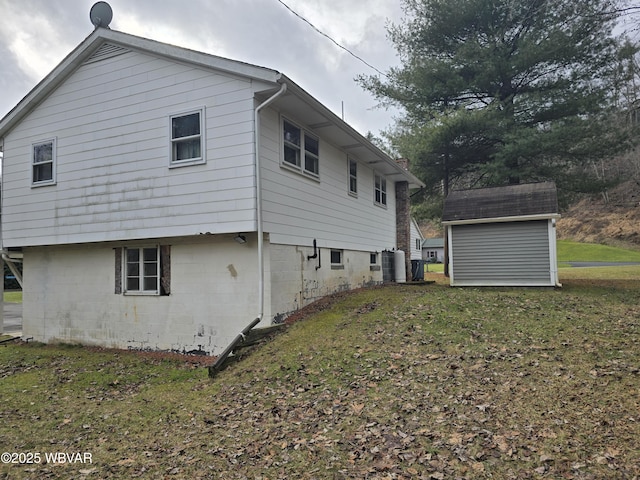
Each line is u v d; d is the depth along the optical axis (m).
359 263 13.33
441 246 52.94
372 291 11.73
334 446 4.23
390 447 4.09
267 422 4.95
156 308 9.59
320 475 3.76
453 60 16.22
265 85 8.07
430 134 15.77
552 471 3.50
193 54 8.54
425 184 18.22
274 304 8.67
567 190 16.61
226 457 4.22
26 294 11.43
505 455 3.77
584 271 19.77
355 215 13.08
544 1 15.05
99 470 4.11
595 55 14.96
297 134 9.89
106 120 9.66
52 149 10.34
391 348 6.82
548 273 11.74
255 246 8.64
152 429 5.09
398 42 17.19
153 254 9.77
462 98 17.11
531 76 16.22
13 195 10.92
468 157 17.47
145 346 9.66
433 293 10.90
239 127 8.30
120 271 10.04
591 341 6.40
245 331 7.93
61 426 5.34
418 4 16.48
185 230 8.71
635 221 46.81
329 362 6.55
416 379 5.58
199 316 9.14
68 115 10.15
